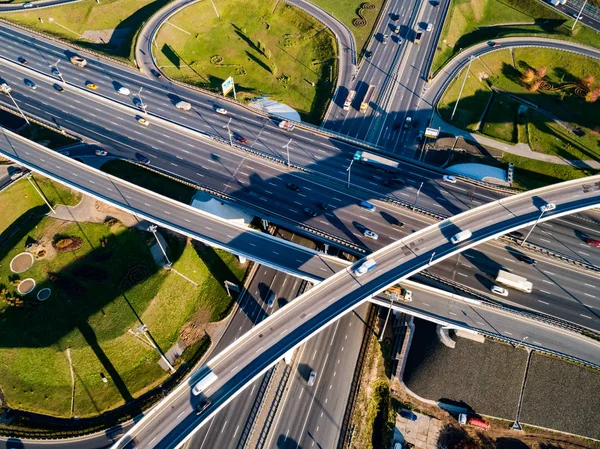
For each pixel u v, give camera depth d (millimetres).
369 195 115875
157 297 105938
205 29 172625
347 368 102688
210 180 116688
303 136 131500
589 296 101500
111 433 92062
